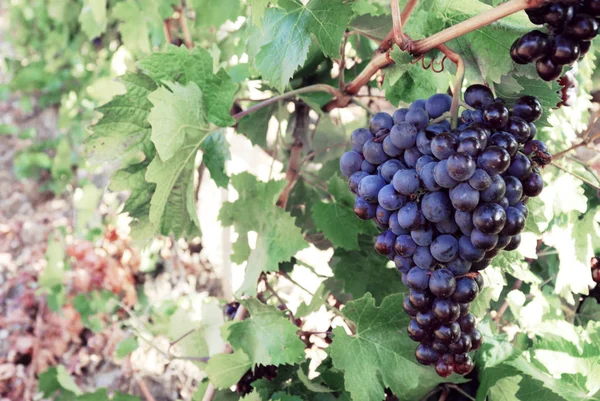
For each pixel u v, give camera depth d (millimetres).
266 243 652
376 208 502
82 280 1265
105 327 1301
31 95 1903
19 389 1328
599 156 658
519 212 453
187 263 1372
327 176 803
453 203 444
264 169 1241
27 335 1380
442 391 625
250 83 769
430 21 525
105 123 593
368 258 689
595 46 612
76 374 1280
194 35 1010
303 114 757
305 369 677
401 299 585
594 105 789
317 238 757
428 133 468
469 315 494
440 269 472
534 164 478
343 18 533
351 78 722
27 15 1715
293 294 891
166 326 1020
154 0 926
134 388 1221
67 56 1667
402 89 612
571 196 634
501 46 499
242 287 655
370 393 583
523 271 606
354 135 513
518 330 677
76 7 1328
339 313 649
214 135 643
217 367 638
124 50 1271
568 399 573
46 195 1738
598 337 620
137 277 1355
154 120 551
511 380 587
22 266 1554
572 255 647
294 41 542
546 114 521
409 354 593
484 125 456
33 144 1851
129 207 639
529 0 419
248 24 583
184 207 655
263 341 631
